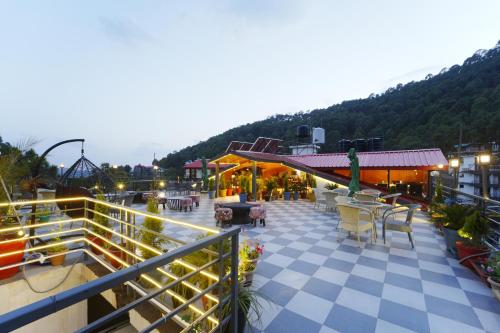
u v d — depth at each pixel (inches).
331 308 117.7
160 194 465.7
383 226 218.8
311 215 359.6
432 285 140.1
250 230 267.4
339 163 591.5
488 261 139.3
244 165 698.2
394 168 478.0
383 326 104.3
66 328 175.5
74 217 212.1
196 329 91.0
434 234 249.9
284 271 159.2
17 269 149.6
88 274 166.7
